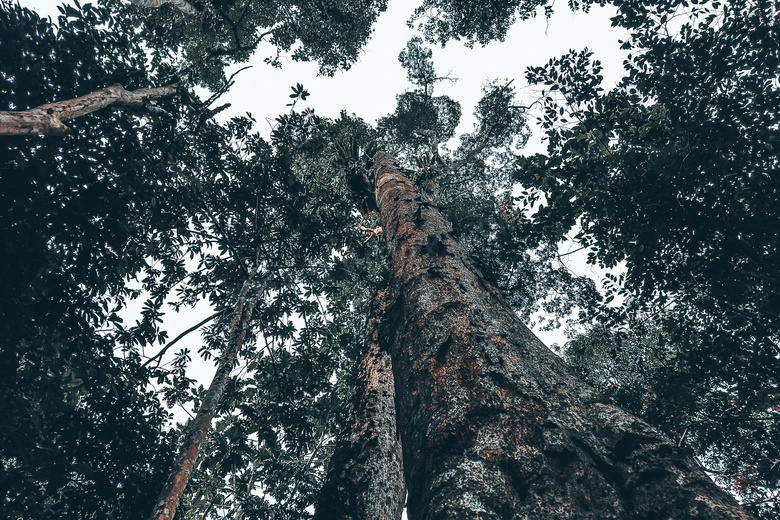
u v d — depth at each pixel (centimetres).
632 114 578
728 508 139
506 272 1102
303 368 924
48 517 551
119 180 543
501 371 228
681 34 529
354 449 326
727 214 500
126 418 650
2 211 465
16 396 491
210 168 858
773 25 473
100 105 475
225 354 764
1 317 456
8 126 347
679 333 647
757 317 552
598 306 712
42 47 477
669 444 173
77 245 526
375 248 1215
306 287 1041
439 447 195
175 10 1254
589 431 187
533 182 634
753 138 465
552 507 154
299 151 930
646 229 549
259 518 886
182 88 712
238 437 834
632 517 146
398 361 293
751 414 618
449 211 1258
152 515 484
